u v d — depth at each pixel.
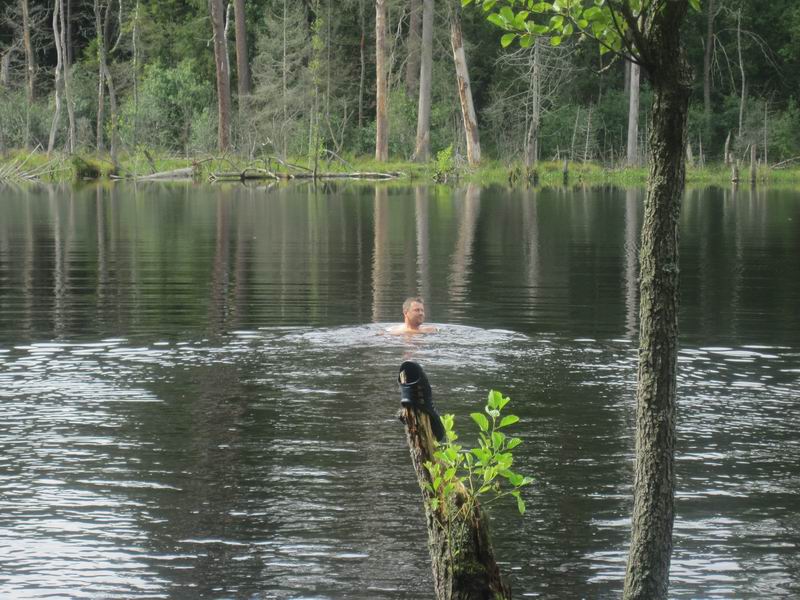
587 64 74.31
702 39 76.50
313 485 7.79
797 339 13.23
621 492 7.64
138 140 65.69
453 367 11.51
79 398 10.28
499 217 33.00
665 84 4.97
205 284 18.05
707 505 7.44
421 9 70.25
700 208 37.59
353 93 80.00
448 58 76.81
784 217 33.31
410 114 69.44
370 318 14.61
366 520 7.13
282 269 20.14
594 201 41.84
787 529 7.01
